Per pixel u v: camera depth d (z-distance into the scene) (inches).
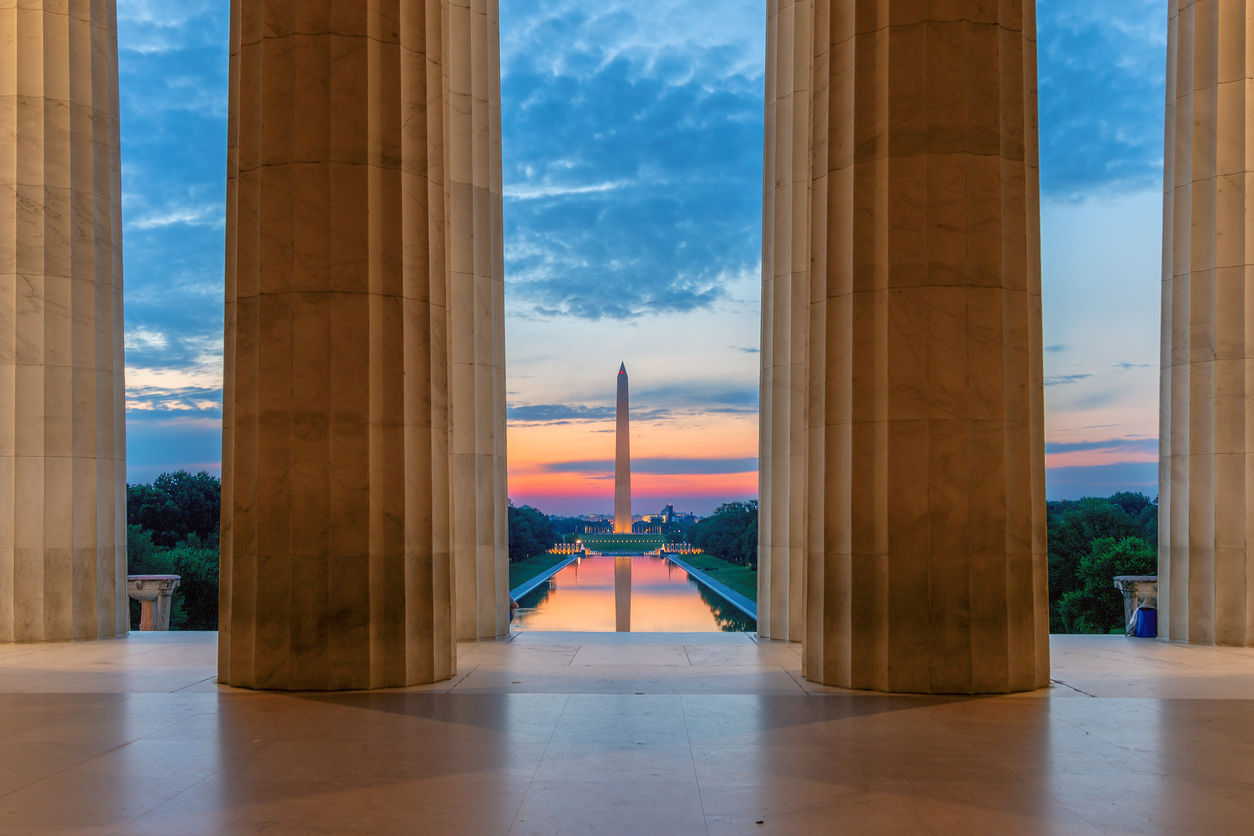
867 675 702.5
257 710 622.8
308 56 729.0
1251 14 982.4
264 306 728.3
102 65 1049.5
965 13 706.2
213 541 3228.3
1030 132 752.3
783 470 1026.1
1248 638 946.1
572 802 420.2
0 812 407.5
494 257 1067.9
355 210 727.1
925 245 703.7
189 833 380.5
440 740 536.7
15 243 983.6
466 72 1047.0
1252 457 960.9
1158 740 537.3
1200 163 1004.6
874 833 379.6
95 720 592.1
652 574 5753.0
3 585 960.9
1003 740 537.3
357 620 707.4
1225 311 980.6
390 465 731.4
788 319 1045.8
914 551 693.9
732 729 565.0
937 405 697.0
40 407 977.5
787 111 1055.6
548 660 852.6
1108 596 2433.6
